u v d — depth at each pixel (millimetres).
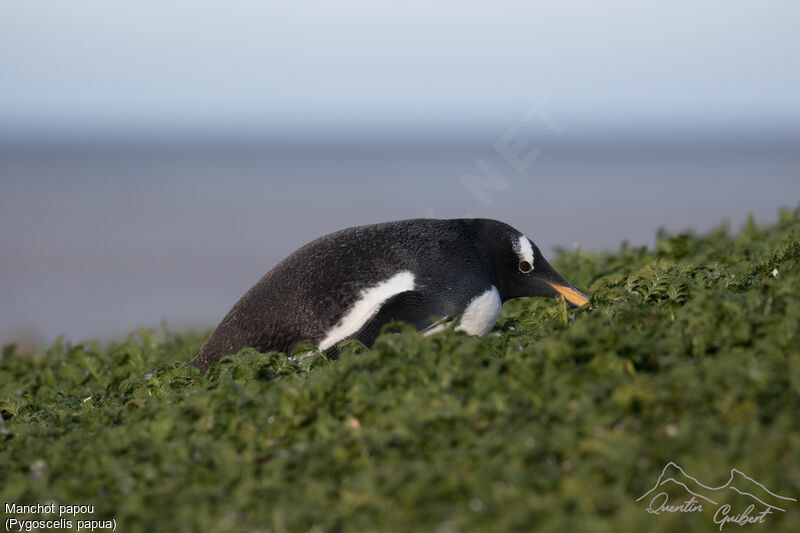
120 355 36250
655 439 15609
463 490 14859
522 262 27812
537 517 13672
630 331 20844
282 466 16562
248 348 23781
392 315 25516
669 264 27844
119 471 17438
